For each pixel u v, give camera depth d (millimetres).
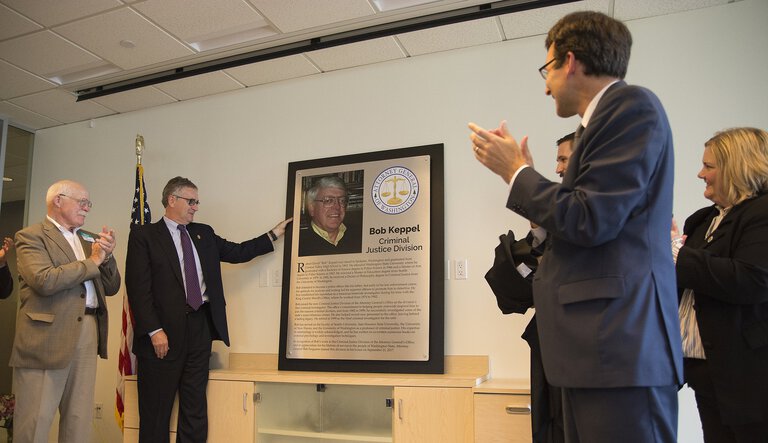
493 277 2176
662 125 1123
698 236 2006
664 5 3039
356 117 3730
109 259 3201
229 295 3854
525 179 1178
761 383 1616
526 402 2553
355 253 3508
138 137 4023
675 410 1098
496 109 3389
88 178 4543
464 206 3359
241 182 3998
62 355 2852
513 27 3262
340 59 3674
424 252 3346
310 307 3553
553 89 1309
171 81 3975
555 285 1161
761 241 1666
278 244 3789
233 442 3156
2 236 4750
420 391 2787
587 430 1091
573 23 1281
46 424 2812
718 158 1876
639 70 3133
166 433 3168
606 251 1109
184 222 3545
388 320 3346
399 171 3506
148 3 3100
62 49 3584
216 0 3074
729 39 3002
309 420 3035
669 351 1075
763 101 2893
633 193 1057
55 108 4430
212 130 4164
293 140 3891
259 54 3646
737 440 1663
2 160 4512
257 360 3684
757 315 1664
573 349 1106
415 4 3131
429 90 3568
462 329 3234
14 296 4738
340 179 3654
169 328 3234
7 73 3883
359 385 2941
